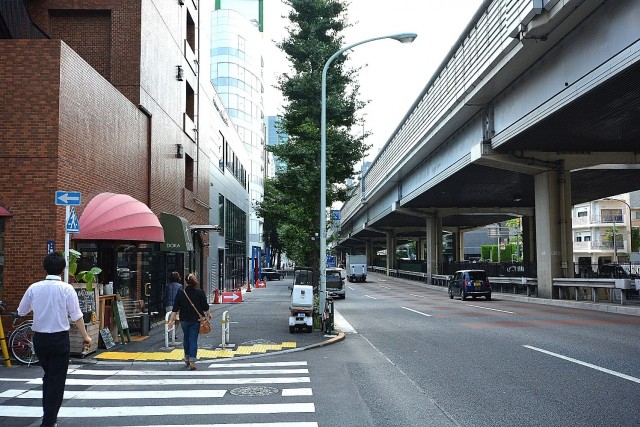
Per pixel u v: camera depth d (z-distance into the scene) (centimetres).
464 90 2575
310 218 2214
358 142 2170
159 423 686
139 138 1883
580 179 3931
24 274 1217
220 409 754
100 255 1484
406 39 1764
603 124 2228
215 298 2962
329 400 802
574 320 1975
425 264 6750
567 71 1831
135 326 1611
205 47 3200
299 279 2844
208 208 3278
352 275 6750
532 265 4069
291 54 2177
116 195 1478
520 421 681
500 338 1492
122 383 941
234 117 6925
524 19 1770
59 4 1856
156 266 1947
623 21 1489
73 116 1328
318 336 1544
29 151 1239
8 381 935
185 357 1081
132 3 1872
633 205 7312
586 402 771
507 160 2812
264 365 1124
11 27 1484
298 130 2152
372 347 1363
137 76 1853
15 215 1229
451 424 673
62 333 659
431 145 3675
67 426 675
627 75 1587
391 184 5694
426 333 1645
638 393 825
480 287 3359
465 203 5484
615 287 2425
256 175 7494
